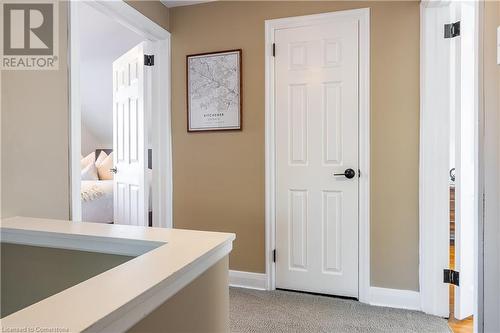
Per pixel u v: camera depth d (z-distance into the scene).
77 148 1.77
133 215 2.93
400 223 2.22
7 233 1.17
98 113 5.38
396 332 1.88
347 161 2.34
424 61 2.14
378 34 2.26
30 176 1.52
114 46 3.91
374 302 2.27
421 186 2.16
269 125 2.52
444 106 2.09
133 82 2.94
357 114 2.32
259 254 2.55
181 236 1.05
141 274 0.73
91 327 0.52
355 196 2.33
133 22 2.38
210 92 2.65
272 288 2.51
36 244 1.13
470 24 2.02
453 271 2.08
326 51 2.39
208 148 2.67
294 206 2.47
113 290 0.65
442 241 2.11
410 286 2.21
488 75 1.25
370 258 2.28
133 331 0.62
